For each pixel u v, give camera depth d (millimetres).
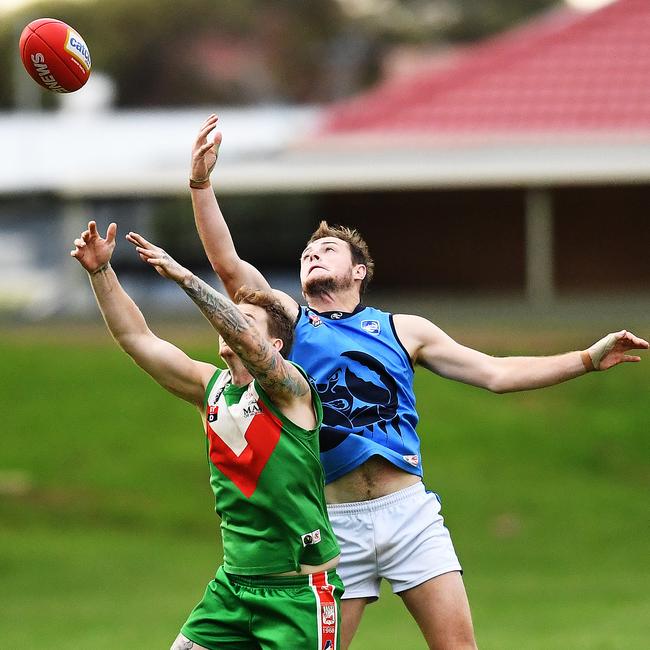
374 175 95438
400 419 23281
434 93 101750
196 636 21234
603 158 93188
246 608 20891
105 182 104062
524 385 23578
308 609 20562
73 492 77438
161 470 80562
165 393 91188
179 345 86188
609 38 102938
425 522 23078
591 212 96875
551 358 23625
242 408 20734
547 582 59500
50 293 140125
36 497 76125
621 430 83000
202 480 79312
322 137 99562
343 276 23906
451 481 76562
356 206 101750
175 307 99188
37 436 85188
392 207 100188
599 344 23359
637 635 42250
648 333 83562
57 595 57594
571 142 94125
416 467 23312
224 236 24047
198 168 23672
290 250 105500
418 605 22938
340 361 23219
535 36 105312
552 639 41781
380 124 100438
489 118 98188
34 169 132750
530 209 95812
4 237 162250
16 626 48969
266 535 20688
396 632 45719
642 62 100688
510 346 80000
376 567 23141
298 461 20609
